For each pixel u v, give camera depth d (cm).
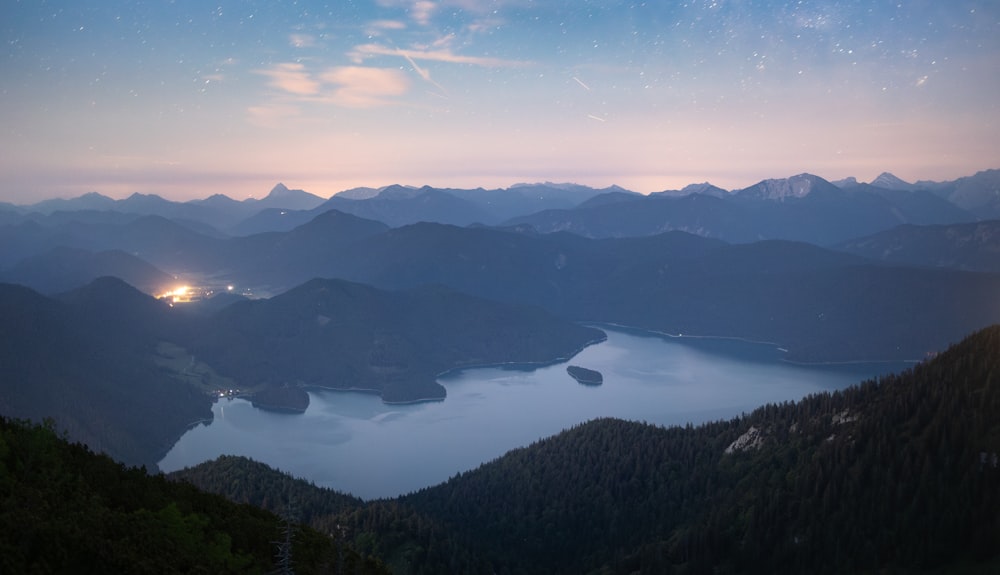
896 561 13862
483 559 17125
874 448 16538
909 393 17550
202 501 10712
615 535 19475
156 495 9750
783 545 15438
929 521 14075
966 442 15175
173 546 8119
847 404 19162
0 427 8881
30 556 6625
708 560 15962
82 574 6856
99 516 7900
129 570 7156
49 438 9062
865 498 15362
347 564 10850
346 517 18300
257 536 10269
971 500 14112
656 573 16262
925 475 15025
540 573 18325
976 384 16700
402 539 16950
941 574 13200
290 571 9112
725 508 17800
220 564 8475
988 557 13050
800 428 19462
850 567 14175
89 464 9481
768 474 18175
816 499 16088
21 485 7825
